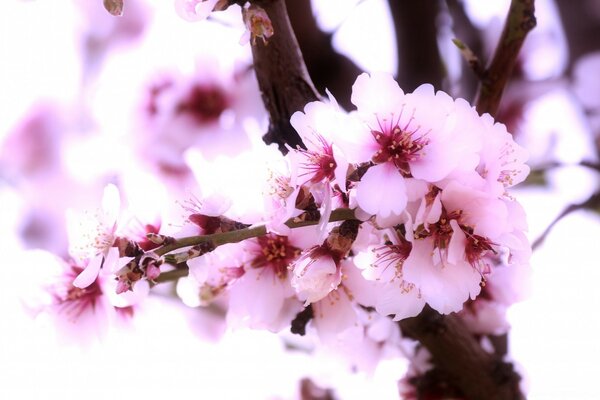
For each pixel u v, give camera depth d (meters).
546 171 0.91
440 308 0.73
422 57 0.91
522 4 0.79
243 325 0.78
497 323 0.85
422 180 0.73
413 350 0.86
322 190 0.73
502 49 0.80
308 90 0.78
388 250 0.74
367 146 0.73
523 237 0.74
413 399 0.86
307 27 0.87
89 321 0.79
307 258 0.75
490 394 0.85
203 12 0.76
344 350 0.85
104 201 0.75
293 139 0.78
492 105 0.81
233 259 0.78
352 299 0.78
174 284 0.88
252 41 0.77
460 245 0.73
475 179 0.73
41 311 0.79
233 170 0.75
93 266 0.74
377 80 0.74
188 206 0.76
